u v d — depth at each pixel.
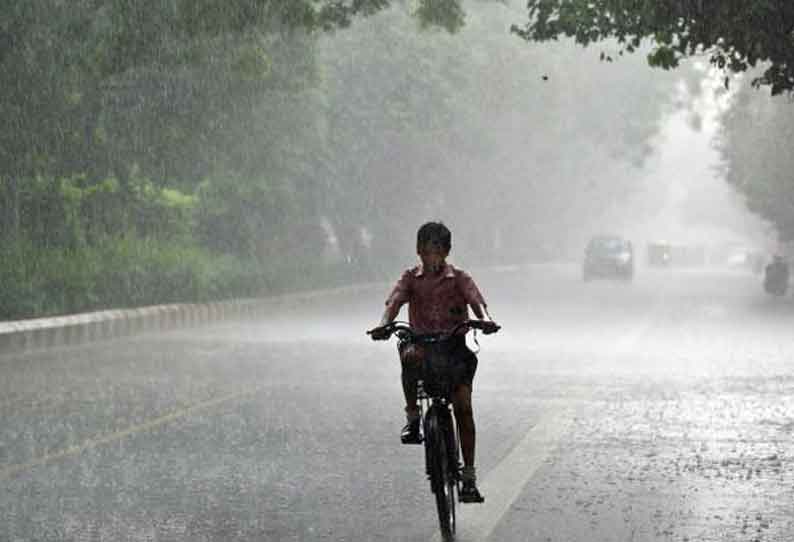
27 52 75.62
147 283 84.25
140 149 90.75
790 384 47.59
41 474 27.55
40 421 36.00
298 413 38.22
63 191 90.44
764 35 52.06
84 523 22.62
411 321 22.30
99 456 29.97
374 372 51.22
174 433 33.81
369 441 32.69
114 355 59.19
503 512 23.94
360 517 23.44
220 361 56.09
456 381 21.88
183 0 73.06
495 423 36.69
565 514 23.77
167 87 87.00
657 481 27.22
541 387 46.59
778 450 31.52
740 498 25.28
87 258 85.44
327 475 27.70
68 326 66.50
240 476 27.50
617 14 56.09
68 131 84.44
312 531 22.22
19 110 79.69
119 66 76.25
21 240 83.81
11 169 82.62
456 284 22.02
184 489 25.95
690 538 21.70
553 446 32.22
